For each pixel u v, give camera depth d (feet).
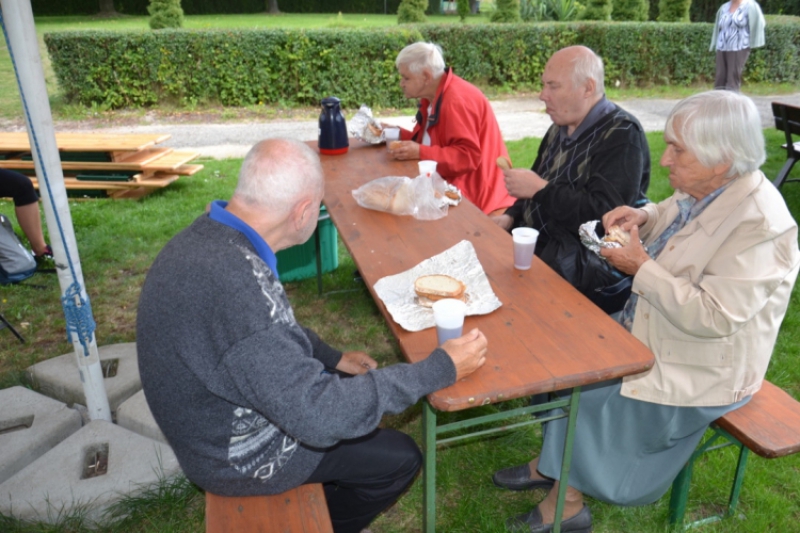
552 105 8.28
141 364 4.69
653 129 26.43
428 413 5.34
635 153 7.86
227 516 5.13
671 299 5.48
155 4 42.27
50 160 7.05
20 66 6.60
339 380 4.67
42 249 13.60
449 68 11.59
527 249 6.71
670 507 7.03
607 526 7.20
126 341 10.97
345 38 29.76
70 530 6.97
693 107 5.50
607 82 35.83
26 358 10.39
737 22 26.84
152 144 18.38
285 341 4.42
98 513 7.11
